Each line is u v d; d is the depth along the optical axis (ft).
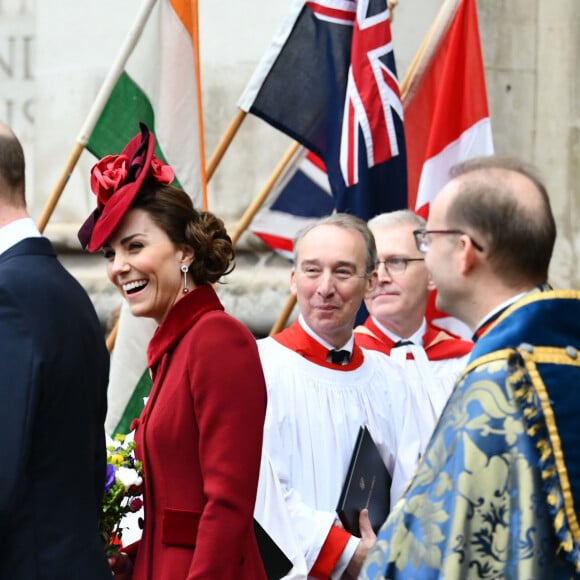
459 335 59.57
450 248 29.45
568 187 79.82
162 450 35.58
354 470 42.34
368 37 59.21
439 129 62.69
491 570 27.12
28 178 79.30
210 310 36.55
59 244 77.25
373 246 45.47
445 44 64.54
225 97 77.30
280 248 68.90
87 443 32.45
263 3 76.84
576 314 28.78
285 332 45.50
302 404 43.62
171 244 36.45
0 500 30.04
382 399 45.70
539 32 79.56
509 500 27.30
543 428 27.48
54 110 78.54
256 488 34.99
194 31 57.57
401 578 27.89
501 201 28.96
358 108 58.95
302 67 59.93
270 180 65.00
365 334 51.26
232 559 34.17
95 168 37.19
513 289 29.25
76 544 31.60
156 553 35.50
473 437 27.53
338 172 59.26
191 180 57.41
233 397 34.99
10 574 30.94
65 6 78.23
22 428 30.42
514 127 79.41
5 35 79.71
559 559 27.35
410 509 28.12
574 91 79.46
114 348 56.65
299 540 41.39
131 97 56.85
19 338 31.09
